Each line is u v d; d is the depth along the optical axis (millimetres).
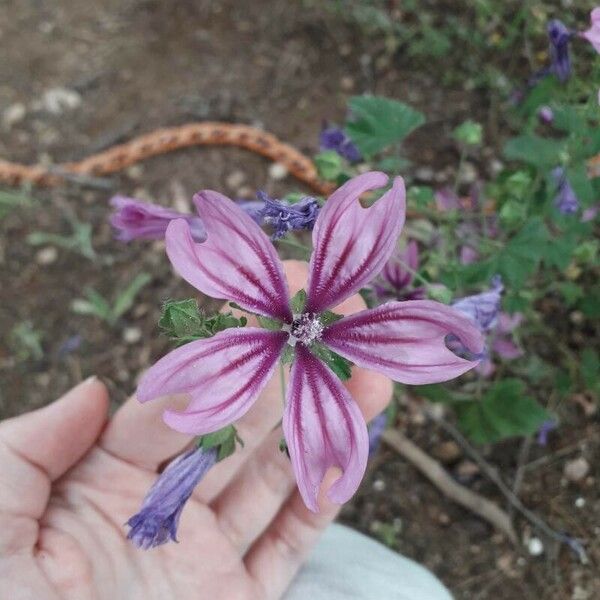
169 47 268
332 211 96
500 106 241
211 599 151
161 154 251
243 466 153
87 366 231
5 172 249
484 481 210
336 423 98
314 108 254
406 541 210
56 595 128
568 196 156
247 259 95
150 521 108
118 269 240
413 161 239
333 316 101
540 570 203
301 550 162
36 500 135
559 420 211
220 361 91
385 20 252
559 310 215
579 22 225
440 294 130
